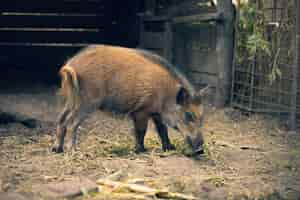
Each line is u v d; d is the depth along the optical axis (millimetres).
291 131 8562
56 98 10492
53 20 13562
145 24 12148
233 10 9828
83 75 6949
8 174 5883
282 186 5973
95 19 13680
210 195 5625
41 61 13430
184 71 10969
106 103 7086
